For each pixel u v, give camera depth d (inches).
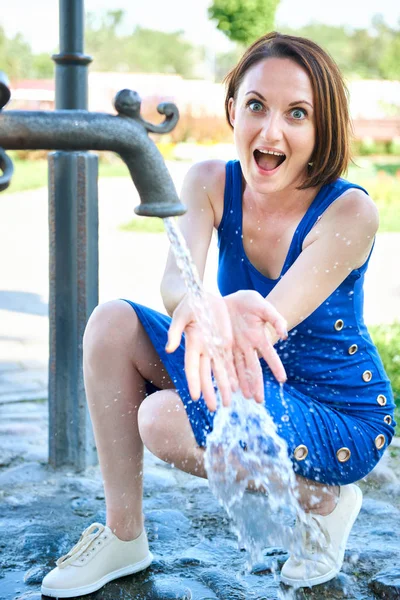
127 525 89.9
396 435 139.4
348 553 96.8
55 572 88.6
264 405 81.8
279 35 88.7
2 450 132.0
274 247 91.0
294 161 86.0
